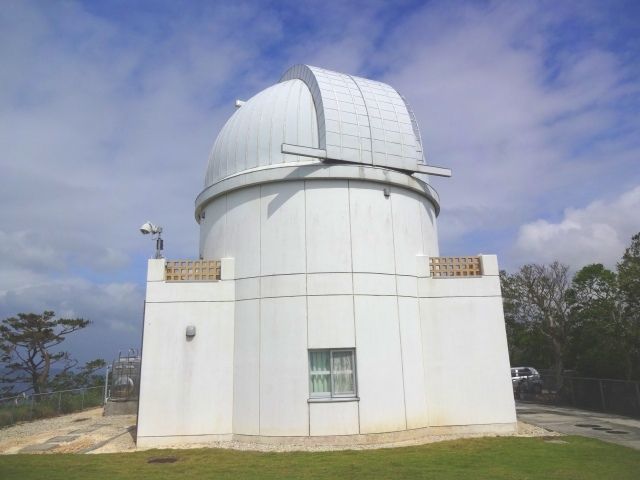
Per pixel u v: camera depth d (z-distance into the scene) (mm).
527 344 34844
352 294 15297
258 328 15398
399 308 15930
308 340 14914
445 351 16375
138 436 14953
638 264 22391
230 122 18875
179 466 11867
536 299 31875
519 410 23359
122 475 10906
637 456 12273
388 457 12359
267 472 10984
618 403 21750
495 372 16297
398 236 16469
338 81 17484
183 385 15445
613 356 25359
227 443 14953
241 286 16047
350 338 14992
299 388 14617
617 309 24969
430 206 18656
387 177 16344
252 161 16938
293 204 15828
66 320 38656
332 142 15836
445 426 15867
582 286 29047
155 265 16172
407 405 15320
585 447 13461
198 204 18375
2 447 15352
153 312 15844
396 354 15492
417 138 19031
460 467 11172
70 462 12523
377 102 17312
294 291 15250
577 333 29469
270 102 17797
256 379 15086
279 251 15609
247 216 16375
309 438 14297
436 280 16828
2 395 36688
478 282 16891
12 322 37062
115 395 24953
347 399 14570
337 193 15906
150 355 15539
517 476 10281
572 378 25906
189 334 15695
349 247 15609
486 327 16578
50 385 38438
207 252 17672
